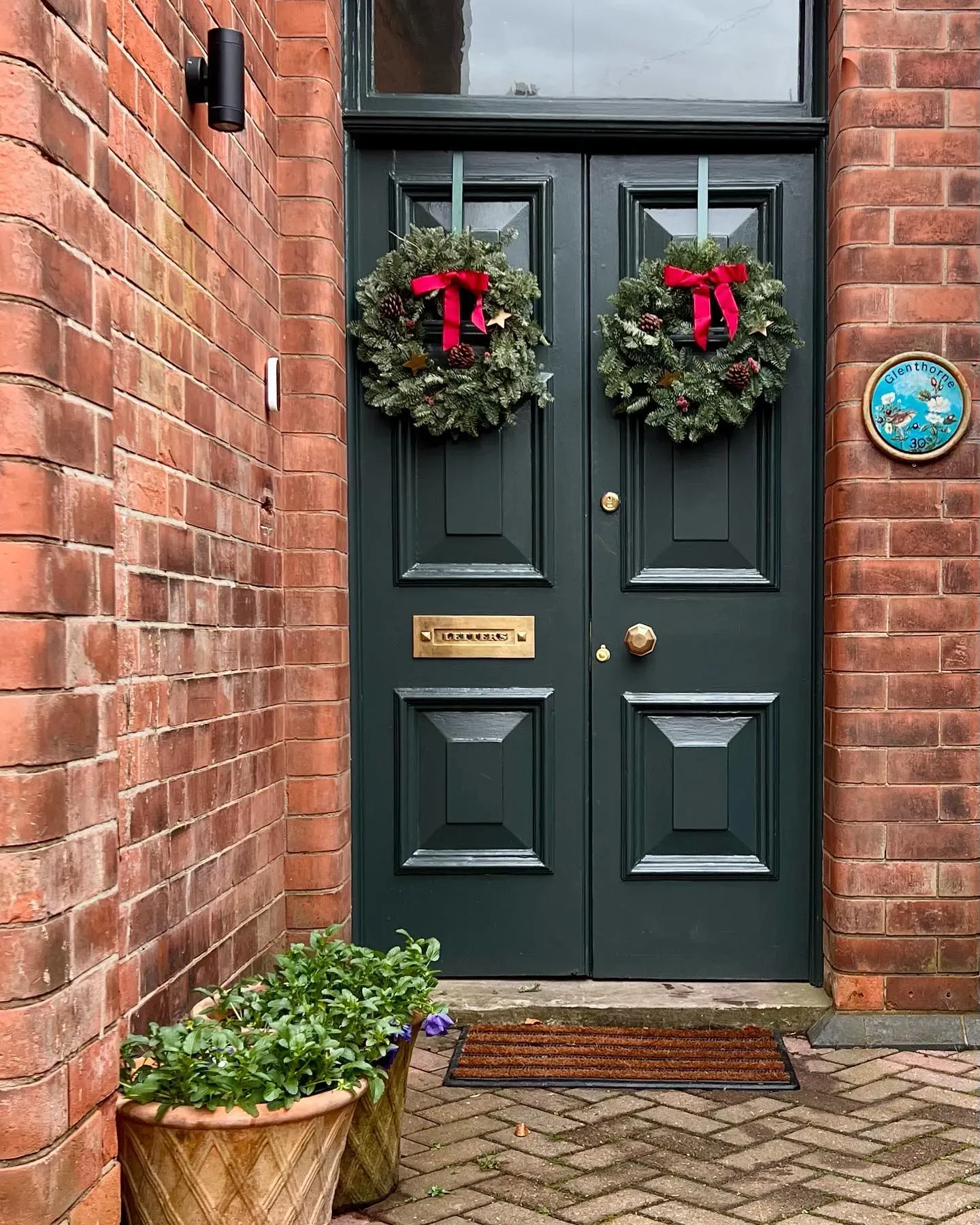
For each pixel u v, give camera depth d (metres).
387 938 3.89
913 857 3.60
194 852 2.59
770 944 3.88
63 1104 1.79
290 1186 2.08
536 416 3.87
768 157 3.87
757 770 3.89
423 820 3.90
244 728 3.03
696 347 3.78
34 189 1.73
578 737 3.90
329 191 3.55
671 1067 3.32
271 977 2.61
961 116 3.56
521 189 3.88
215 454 2.78
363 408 3.87
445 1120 2.99
